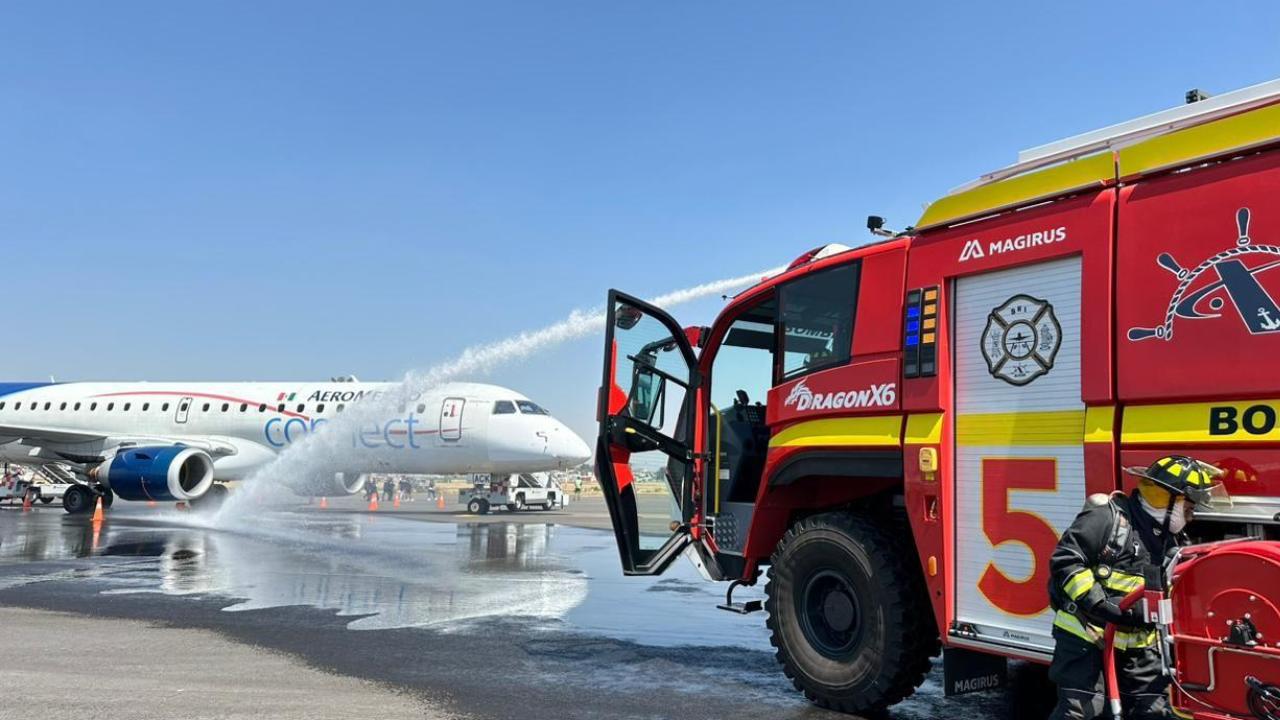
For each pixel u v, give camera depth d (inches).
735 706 205.3
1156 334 148.7
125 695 209.3
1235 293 139.9
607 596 379.9
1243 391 136.3
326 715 193.3
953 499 179.5
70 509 924.0
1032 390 167.9
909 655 188.9
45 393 1043.3
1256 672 119.3
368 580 422.3
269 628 300.5
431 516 937.5
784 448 214.7
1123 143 168.4
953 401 182.1
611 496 257.9
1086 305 159.5
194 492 825.5
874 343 197.3
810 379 211.8
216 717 190.7
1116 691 129.0
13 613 327.6
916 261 192.5
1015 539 167.6
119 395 1000.2
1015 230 174.2
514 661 253.1
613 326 259.3
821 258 221.5
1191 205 147.9
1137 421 150.7
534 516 954.1
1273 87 149.4
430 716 193.8
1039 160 179.9
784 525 231.5
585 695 214.4
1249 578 120.6
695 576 450.3
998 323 175.9
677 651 269.3
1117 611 127.6
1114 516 134.0
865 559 194.5
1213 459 138.9
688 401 268.1
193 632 292.2
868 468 197.0
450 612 335.9
